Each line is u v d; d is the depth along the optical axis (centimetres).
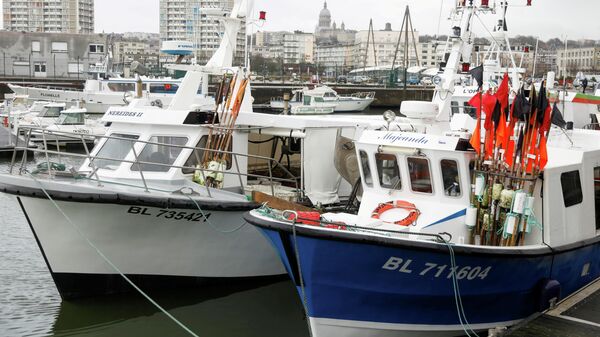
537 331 884
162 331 1091
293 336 1068
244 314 1159
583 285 1102
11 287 1283
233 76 1341
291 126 1298
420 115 1212
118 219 1102
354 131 1366
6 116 3544
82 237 1112
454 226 943
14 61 8569
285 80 8594
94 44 8756
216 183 1221
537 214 961
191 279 1209
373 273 868
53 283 1309
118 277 1168
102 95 4328
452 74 1243
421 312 917
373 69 9694
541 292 978
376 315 902
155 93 4100
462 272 895
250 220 903
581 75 2581
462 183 942
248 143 1448
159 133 1216
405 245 844
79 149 3170
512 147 924
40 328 1088
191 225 1150
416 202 981
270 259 1263
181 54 1501
